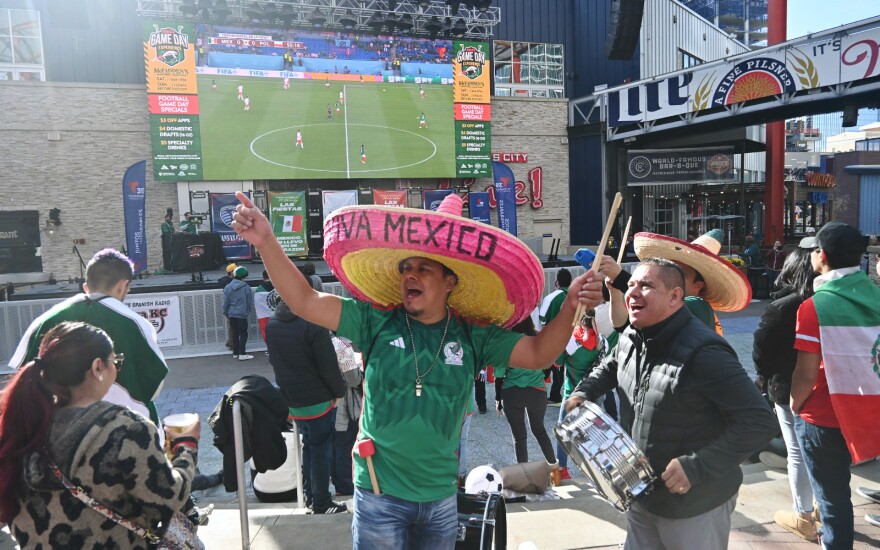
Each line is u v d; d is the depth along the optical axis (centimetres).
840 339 273
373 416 209
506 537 316
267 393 358
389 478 205
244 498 335
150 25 1853
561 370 717
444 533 214
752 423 201
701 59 3094
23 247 1850
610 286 262
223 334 1126
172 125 1895
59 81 1980
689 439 215
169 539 223
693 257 315
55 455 176
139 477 178
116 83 1947
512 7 2561
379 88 2114
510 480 453
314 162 2055
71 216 1888
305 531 360
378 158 2125
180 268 1828
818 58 1595
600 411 228
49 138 1856
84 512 178
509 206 2141
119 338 272
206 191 1998
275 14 1962
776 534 352
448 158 2209
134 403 274
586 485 494
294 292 206
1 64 1930
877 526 360
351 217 201
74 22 1841
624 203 2434
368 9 2056
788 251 2258
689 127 2097
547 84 2627
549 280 1317
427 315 214
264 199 2047
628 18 1953
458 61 2202
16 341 1008
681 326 222
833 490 286
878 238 2741
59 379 177
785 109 1833
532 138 2408
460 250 193
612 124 2239
